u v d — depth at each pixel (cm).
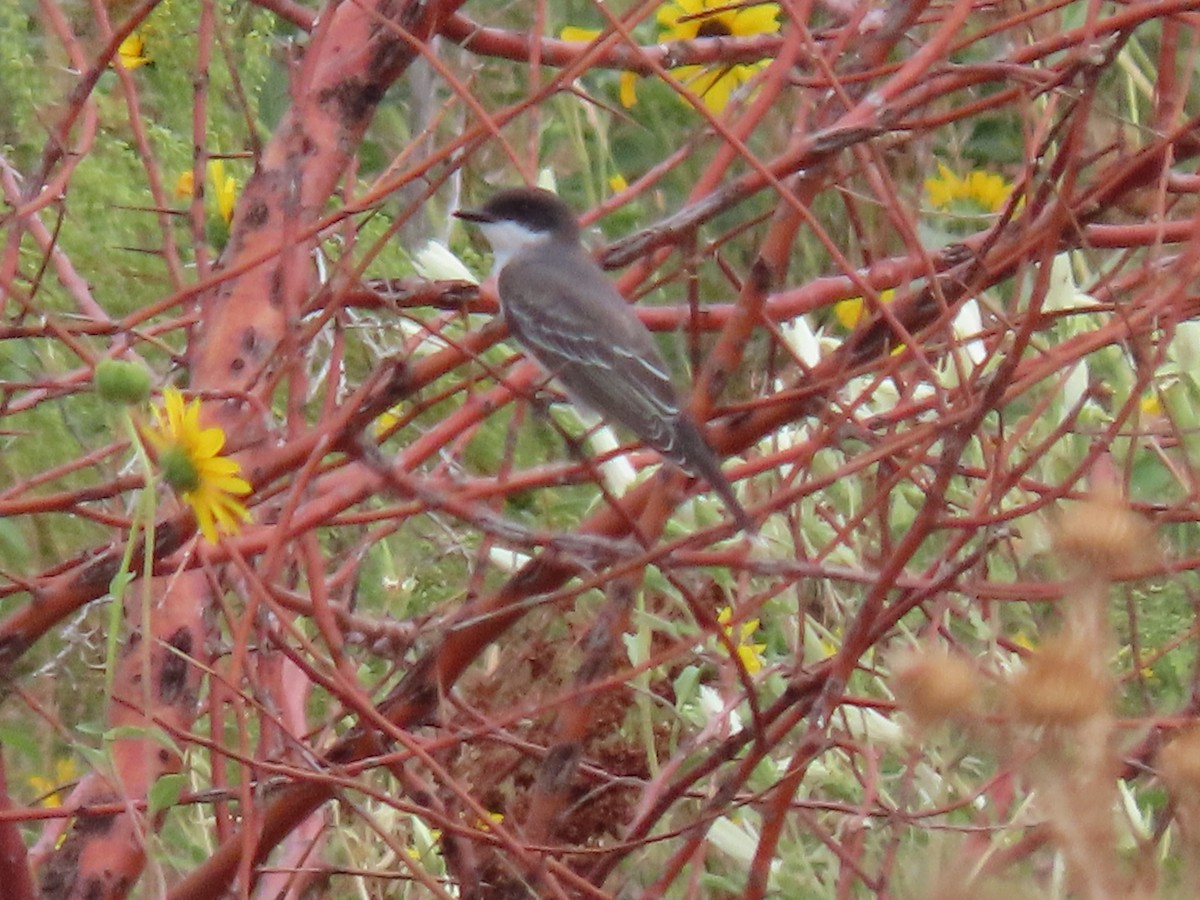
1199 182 714
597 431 852
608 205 741
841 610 810
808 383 704
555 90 641
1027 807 652
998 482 635
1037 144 701
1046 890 612
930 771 759
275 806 639
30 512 637
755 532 643
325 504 639
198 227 733
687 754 723
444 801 744
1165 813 612
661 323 794
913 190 967
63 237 960
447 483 680
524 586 675
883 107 643
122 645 706
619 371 869
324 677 607
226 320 704
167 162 1018
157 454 561
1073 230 679
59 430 902
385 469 628
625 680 618
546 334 873
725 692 770
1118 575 550
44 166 650
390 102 1253
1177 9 625
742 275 1205
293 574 793
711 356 679
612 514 701
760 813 769
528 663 784
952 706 452
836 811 769
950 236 1012
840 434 690
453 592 948
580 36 907
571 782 651
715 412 682
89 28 1018
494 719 675
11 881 603
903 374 824
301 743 609
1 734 580
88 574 629
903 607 597
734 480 716
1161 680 821
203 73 734
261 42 1046
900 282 716
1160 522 627
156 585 691
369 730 632
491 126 615
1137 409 680
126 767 664
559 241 954
